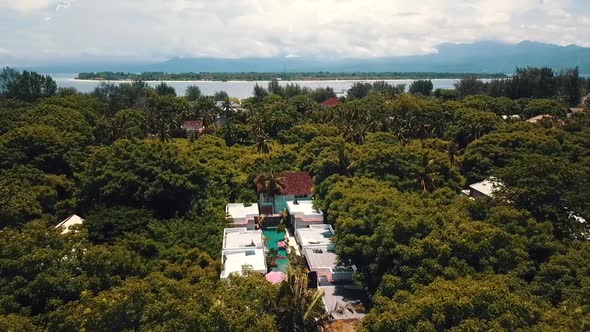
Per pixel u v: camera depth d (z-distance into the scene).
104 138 73.25
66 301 25.50
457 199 41.72
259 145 73.88
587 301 24.23
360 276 34.38
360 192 42.75
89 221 39.66
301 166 63.75
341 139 67.50
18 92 131.38
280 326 25.39
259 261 38.75
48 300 24.77
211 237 42.28
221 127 91.81
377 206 37.09
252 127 87.38
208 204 49.00
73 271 27.11
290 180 57.97
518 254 30.05
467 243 30.05
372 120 89.06
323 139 67.25
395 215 34.75
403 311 23.38
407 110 97.56
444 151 64.94
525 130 67.75
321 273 37.97
